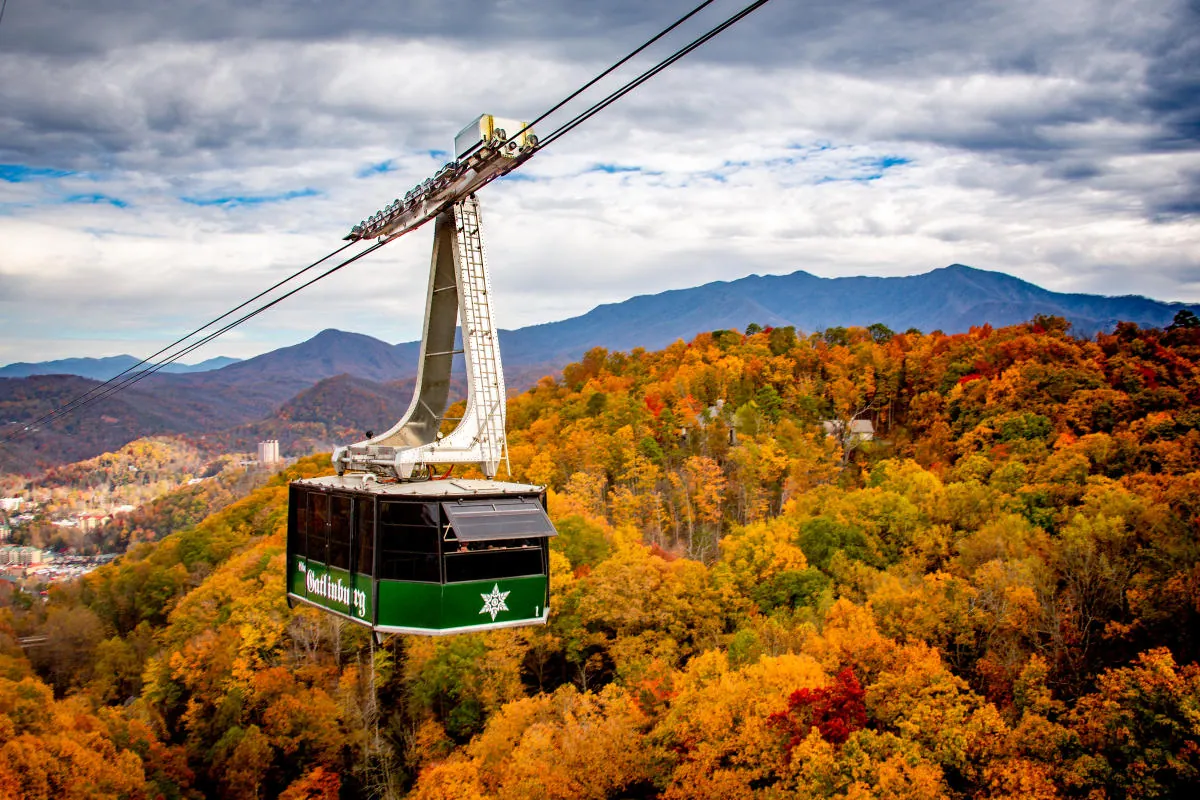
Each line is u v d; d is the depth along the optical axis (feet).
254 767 249.34
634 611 272.31
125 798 230.68
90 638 377.91
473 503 81.10
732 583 294.25
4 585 638.53
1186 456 335.26
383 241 107.24
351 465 100.68
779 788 189.67
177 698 304.09
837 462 515.50
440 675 265.13
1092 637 243.40
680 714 215.31
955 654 239.91
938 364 621.31
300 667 293.84
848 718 203.51
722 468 486.38
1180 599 231.71
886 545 321.11
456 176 89.20
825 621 254.68
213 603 353.10
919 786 174.29
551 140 79.46
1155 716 182.19
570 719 221.25
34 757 220.84
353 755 261.65
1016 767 183.83
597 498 438.40
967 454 432.66
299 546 97.96
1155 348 527.81
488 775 221.25
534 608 82.12
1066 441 387.34
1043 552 271.90
